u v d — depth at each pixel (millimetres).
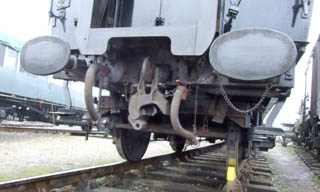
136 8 3789
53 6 3936
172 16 3582
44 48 3432
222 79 3188
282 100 3260
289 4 3125
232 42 2838
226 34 2869
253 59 2754
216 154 9016
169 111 3342
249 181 4805
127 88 3900
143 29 3086
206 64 3287
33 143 8602
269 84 2938
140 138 5148
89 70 3154
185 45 2973
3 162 5262
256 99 3635
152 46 3451
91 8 3326
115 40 3410
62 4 3859
